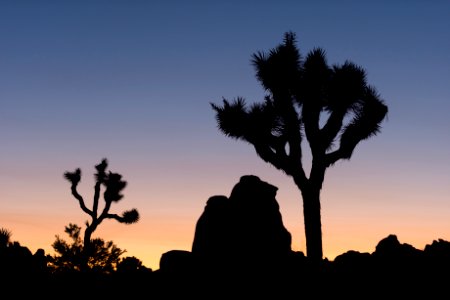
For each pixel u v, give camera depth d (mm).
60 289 11523
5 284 10570
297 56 11539
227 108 11492
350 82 11039
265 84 11516
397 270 10578
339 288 10070
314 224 10961
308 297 9836
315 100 11250
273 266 10836
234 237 11359
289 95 11453
